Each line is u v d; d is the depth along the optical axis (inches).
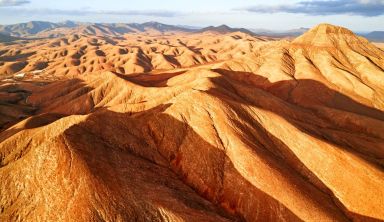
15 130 3243.1
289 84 5521.7
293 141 2669.8
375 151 3378.4
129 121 2507.4
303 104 5024.6
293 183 2137.1
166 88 4485.7
